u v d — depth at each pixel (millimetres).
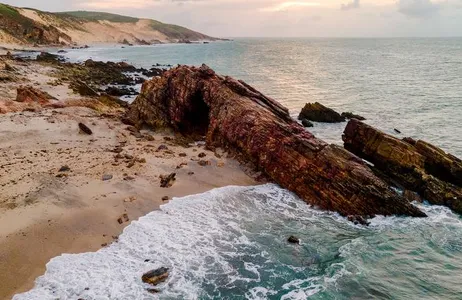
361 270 16234
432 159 24641
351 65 109875
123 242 16641
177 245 16828
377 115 46188
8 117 31516
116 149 26906
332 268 16234
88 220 17891
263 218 20234
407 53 166375
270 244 17703
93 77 66312
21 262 14734
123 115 36125
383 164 24938
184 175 24078
